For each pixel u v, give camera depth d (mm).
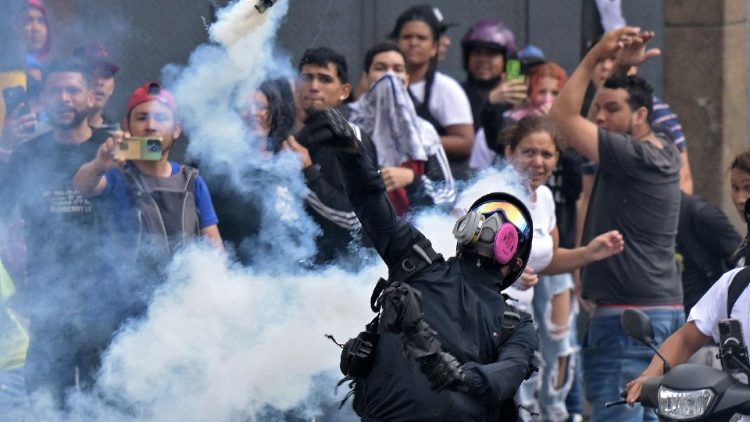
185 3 20344
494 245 11797
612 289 18531
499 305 11844
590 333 18844
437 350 10938
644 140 19219
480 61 22641
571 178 20172
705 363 16469
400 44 21719
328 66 18531
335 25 22938
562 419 20531
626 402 13172
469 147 21734
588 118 20953
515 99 20922
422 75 21828
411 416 11469
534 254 17969
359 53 23234
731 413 11992
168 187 16875
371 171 11688
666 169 18547
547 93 22000
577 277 20891
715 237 19344
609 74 19812
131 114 16828
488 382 11188
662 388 12234
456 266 11898
